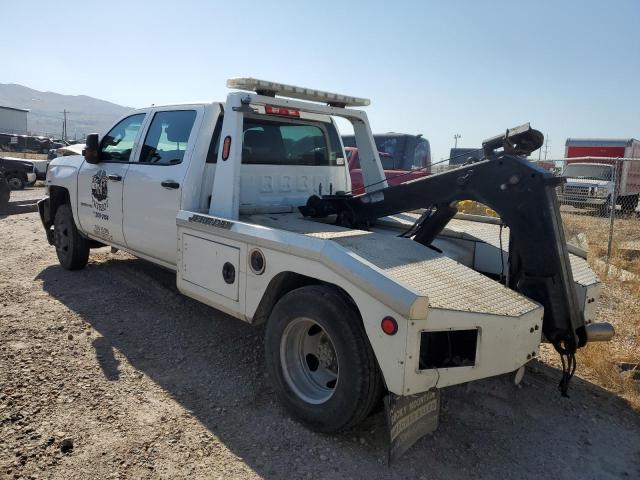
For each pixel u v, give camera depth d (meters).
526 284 3.64
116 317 5.51
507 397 4.25
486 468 3.31
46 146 45.84
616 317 6.21
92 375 4.22
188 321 5.48
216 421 3.68
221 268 4.27
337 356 3.34
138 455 3.24
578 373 4.75
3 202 13.48
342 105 5.64
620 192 21.14
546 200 3.54
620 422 3.95
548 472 3.31
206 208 5.02
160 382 4.19
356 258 3.25
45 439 3.32
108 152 6.27
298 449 3.39
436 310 2.98
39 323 5.21
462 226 5.16
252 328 5.34
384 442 3.50
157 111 5.63
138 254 5.83
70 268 7.13
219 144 4.77
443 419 3.87
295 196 5.56
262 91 4.79
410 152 15.50
